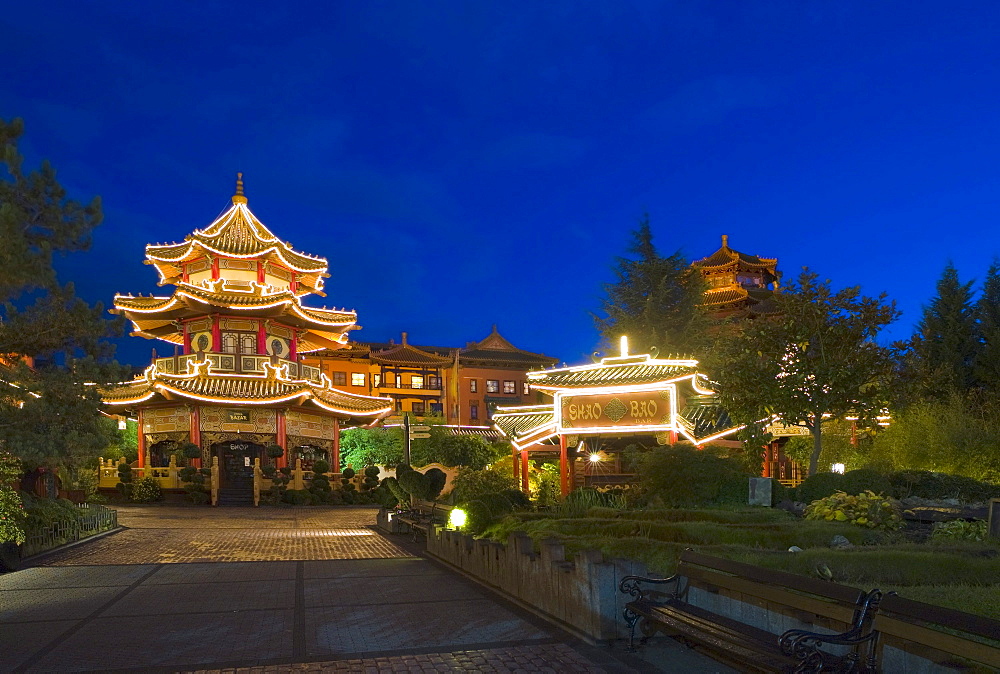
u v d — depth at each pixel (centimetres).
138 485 3812
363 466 5175
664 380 2270
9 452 1366
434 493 2172
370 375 8706
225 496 3941
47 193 1425
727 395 2167
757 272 7438
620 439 2909
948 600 693
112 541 1984
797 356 2059
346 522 2738
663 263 4244
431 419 6619
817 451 2052
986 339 3441
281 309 4497
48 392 1395
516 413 3083
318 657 771
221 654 788
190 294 4228
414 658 762
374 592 1152
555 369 2516
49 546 1716
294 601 1085
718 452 1753
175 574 1373
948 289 3588
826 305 2056
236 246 4634
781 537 1114
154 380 4047
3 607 1064
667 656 755
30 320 1393
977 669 493
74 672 729
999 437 1922
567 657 759
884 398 2020
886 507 1273
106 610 1033
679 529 1131
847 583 811
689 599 812
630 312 4278
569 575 877
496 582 1158
